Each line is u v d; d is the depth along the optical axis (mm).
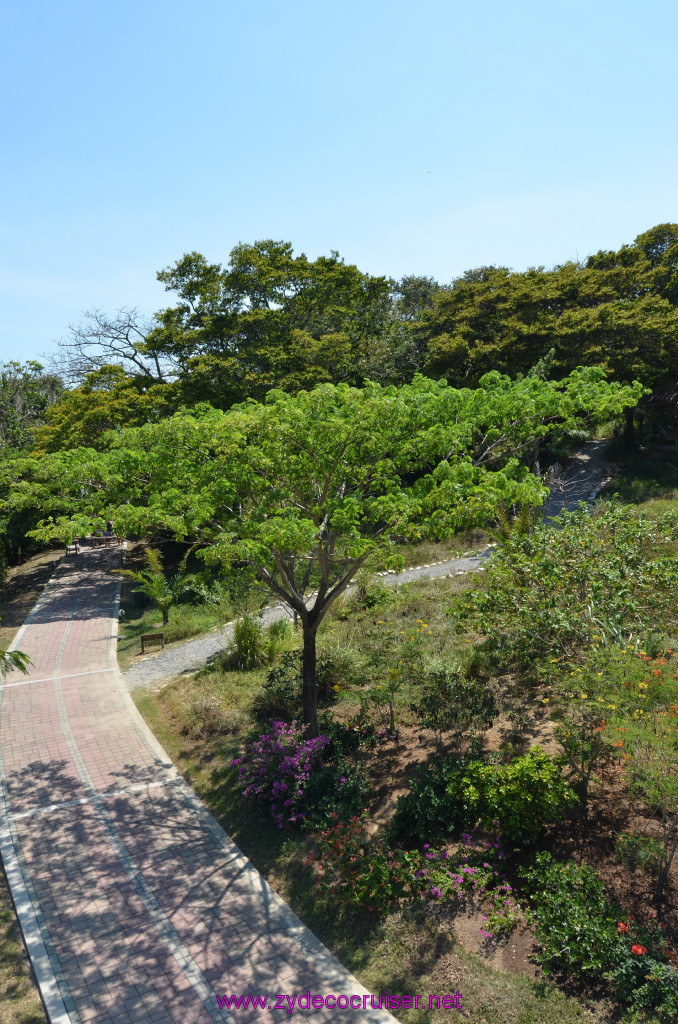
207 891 7836
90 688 14414
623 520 11477
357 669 12539
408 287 50750
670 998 5449
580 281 30188
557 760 8086
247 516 9109
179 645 16969
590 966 5840
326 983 6379
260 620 17172
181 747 11414
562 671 9453
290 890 7742
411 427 9836
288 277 28203
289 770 9203
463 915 6867
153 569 21344
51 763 11094
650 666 7867
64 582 25984
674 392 29281
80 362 30547
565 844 7492
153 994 6375
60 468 9555
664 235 34312
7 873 8312
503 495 8953
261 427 8859
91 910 7594
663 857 6504
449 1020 5785
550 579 9906
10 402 39281
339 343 26344
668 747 6781
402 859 7555
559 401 9961
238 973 6578
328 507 9883
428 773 8688
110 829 9164
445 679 10156
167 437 9227
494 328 30141
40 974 6676
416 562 20562
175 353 26781
